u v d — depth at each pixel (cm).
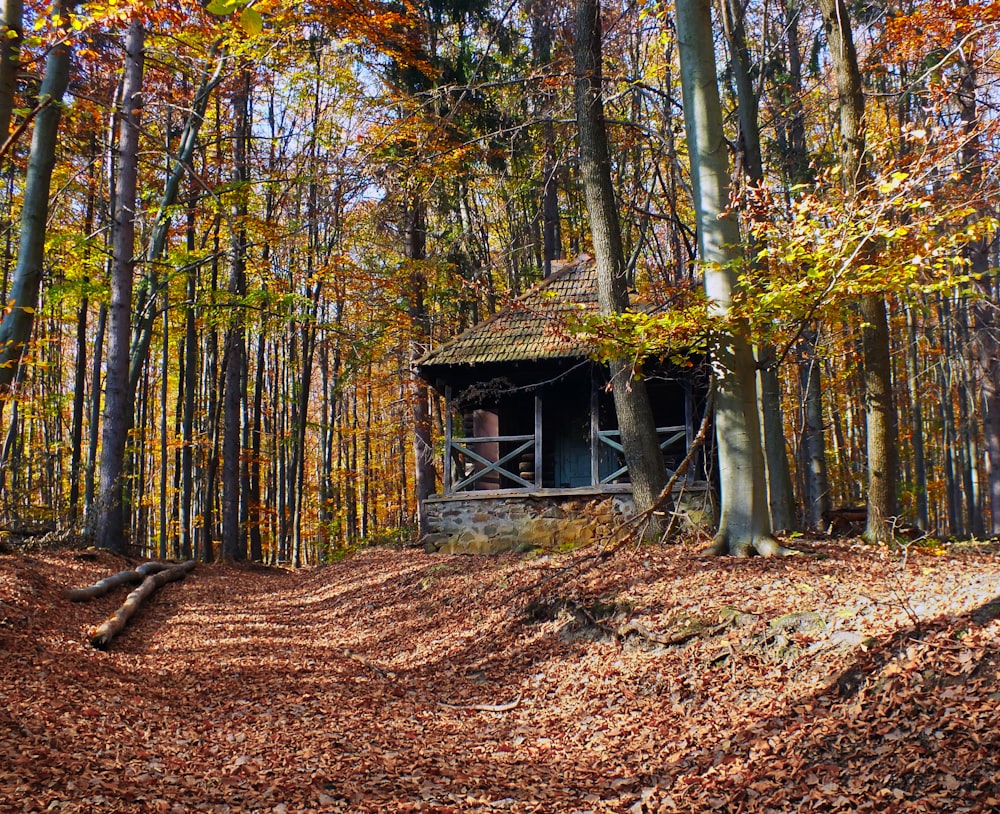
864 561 967
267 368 3616
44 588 1155
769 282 952
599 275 1332
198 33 1719
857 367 1989
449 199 2506
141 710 755
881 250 924
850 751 561
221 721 766
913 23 1149
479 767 676
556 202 2525
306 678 948
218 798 555
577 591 1050
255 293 2067
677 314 972
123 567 1591
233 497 2286
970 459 2736
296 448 2741
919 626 677
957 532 2872
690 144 1077
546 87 1584
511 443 1777
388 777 630
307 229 2283
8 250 2352
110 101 1978
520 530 1551
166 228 2091
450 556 1553
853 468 2788
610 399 1723
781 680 724
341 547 2888
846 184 1057
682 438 1625
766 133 1945
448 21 2239
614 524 1498
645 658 856
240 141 2350
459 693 924
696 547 1124
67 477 3272
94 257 2056
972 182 1027
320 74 2083
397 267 2256
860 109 1083
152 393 3438
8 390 1169
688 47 1070
